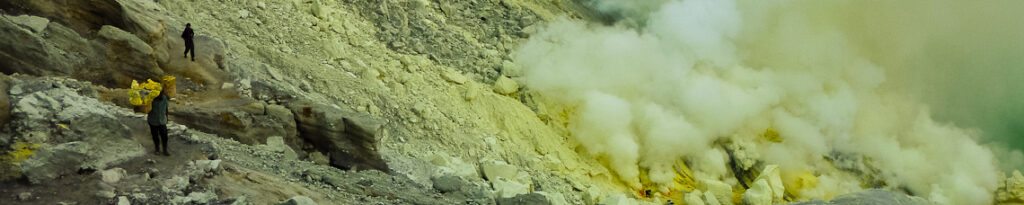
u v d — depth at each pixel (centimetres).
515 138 1689
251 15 1692
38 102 809
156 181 727
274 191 827
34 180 680
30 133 750
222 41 1416
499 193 1245
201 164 793
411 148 1414
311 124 1209
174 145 855
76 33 1084
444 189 1145
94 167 729
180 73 1253
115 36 1121
